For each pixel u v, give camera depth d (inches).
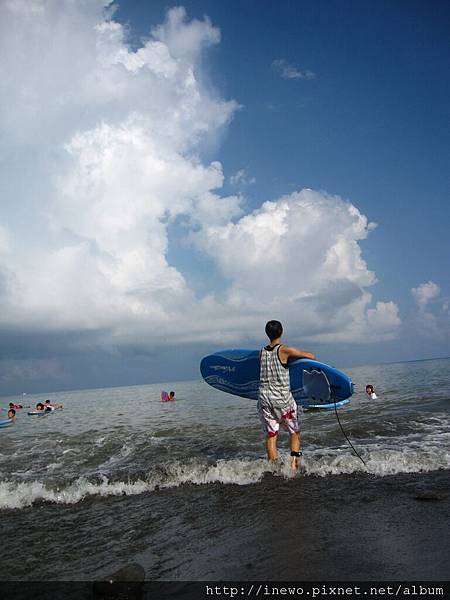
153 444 312.2
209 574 103.5
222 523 137.7
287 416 205.3
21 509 168.2
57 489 191.5
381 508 139.2
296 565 104.5
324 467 196.1
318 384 247.4
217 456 249.8
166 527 138.2
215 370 291.0
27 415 877.2
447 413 355.9
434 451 213.5
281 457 219.3
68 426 534.6
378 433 285.0
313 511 141.6
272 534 125.3
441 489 153.9
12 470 253.6
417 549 107.5
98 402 1272.1
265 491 168.7
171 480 194.2
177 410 663.8
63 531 140.9
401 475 176.4
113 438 365.7
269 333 218.1
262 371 215.6
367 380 1141.1
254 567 105.3
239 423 404.8
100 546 126.3
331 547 112.8
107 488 188.7
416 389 665.6
